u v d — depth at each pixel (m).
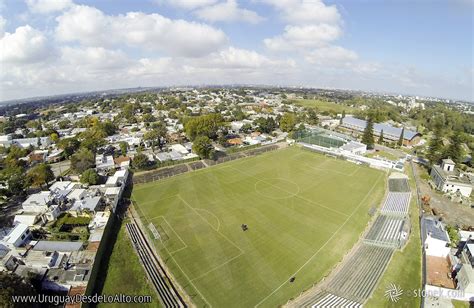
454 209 71.56
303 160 111.12
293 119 168.12
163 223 62.94
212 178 90.75
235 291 42.72
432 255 51.28
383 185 86.25
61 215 63.94
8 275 37.72
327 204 72.38
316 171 98.12
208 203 72.75
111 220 63.03
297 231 59.56
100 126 146.25
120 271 47.81
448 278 45.34
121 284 44.75
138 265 49.38
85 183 80.25
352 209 69.81
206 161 108.50
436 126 105.69
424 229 57.03
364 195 78.44
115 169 94.69
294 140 139.00
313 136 142.88
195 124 132.25
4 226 60.56
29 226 59.50
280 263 49.28
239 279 45.31
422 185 87.81
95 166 96.94
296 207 70.62
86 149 104.06
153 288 43.59
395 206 71.56
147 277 46.16
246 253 52.03
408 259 50.38
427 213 68.62
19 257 48.41
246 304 40.28
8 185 75.56
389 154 124.38
